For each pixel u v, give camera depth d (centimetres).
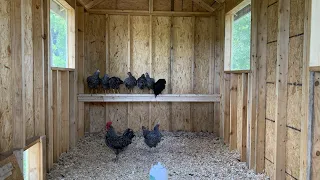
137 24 589
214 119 586
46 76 350
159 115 602
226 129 506
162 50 595
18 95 265
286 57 304
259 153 358
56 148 396
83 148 475
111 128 412
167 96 560
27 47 307
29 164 314
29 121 312
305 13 253
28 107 309
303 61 258
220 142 518
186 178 339
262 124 358
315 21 245
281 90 307
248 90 379
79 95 535
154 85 558
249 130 375
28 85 310
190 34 595
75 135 495
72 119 486
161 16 590
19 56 264
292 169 296
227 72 475
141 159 415
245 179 337
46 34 350
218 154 441
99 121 595
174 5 588
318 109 244
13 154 255
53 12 423
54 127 391
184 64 599
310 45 247
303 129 257
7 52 262
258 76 357
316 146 246
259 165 358
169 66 597
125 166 382
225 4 504
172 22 591
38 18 331
